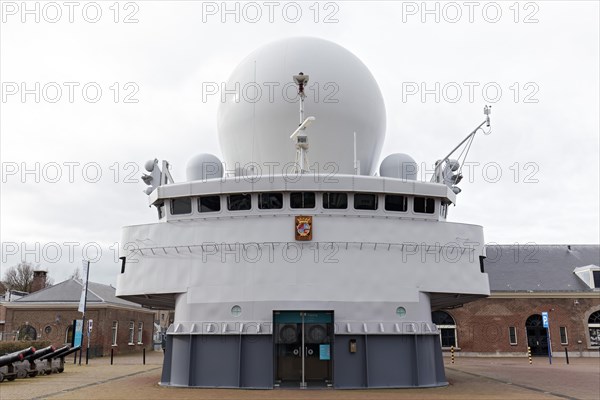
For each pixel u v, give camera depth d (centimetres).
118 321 5716
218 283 2269
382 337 2206
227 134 2723
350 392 2027
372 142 2725
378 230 2311
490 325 5381
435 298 2688
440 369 2328
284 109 2577
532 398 1956
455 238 2428
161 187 2392
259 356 2164
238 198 2327
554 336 5378
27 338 5491
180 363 2238
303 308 2198
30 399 1966
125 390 2188
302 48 2712
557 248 6009
